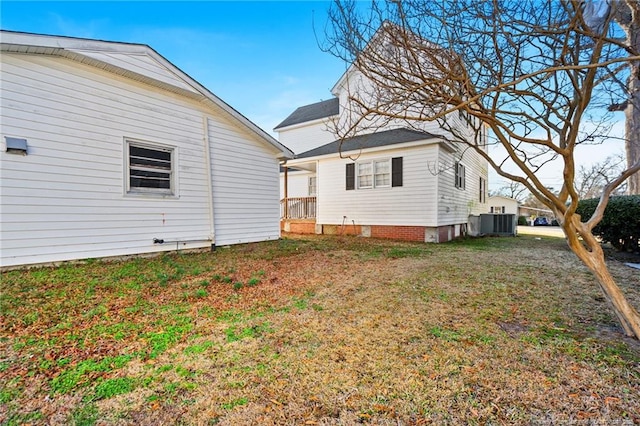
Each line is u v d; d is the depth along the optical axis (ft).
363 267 18.84
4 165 15.62
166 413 5.80
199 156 24.22
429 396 6.28
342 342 8.71
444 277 16.21
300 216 44.73
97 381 6.79
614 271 17.54
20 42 15.48
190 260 20.24
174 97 22.67
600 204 9.06
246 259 20.94
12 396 6.21
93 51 18.07
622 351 7.95
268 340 8.86
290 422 5.58
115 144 19.62
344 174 39.11
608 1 7.07
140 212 20.79
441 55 8.36
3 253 15.60
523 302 12.07
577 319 10.27
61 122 17.43
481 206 54.90
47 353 7.97
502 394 6.32
